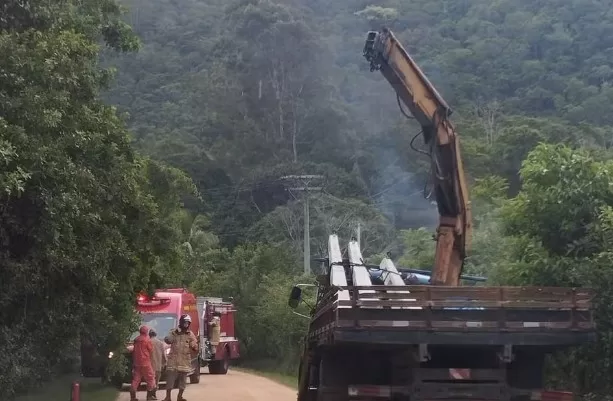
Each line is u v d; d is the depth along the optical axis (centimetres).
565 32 6644
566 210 1195
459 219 1013
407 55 1005
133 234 1647
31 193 1044
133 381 1750
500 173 4262
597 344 1059
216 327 3108
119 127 1462
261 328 4278
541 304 824
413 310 816
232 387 2309
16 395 1380
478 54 6612
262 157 6231
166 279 2434
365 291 816
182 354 1686
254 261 4647
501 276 1341
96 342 1588
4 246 1110
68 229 1149
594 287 1057
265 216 5534
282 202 5878
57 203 1060
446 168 1005
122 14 1819
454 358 874
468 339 815
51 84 1115
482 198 2895
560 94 5856
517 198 1259
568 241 1201
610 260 1051
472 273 1855
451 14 7700
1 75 1048
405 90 1002
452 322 816
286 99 6350
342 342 819
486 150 4419
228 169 6188
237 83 6481
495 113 5534
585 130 4531
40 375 1373
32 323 1262
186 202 5872
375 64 1005
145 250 1758
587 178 1188
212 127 6506
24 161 1006
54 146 1085
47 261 1162
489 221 2062
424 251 2825
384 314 814
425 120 1002
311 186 5069
